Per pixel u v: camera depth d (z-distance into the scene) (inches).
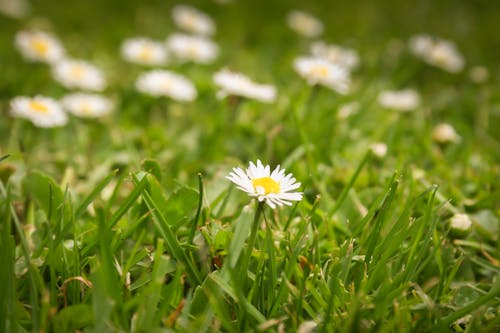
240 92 17.2
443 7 28.7
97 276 10.7
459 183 16.2
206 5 26.8
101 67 21.1
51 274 11.9
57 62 19.8
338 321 12.0
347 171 15.9
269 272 12.7
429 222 14.2
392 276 13.5
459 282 13.8
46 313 10.8
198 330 11.3
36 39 19.6
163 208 13.9
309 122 17.8
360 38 25.3
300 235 13.6
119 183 13.9
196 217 13.4
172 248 12.9
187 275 12.9
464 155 17.3
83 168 16.2
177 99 18.2
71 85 18.8
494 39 26.1
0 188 13.1
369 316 12.1
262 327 11.3
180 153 16.6
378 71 22.5
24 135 17.3
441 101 20.7
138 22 24.7
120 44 23.0
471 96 21.1
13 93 19.3
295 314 11.9
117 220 13.4
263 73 21.6
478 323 12.0
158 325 11.5
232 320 12.6
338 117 18.0
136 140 17.0
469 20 27.8
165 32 24.2
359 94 19.9
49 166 16.3
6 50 21.4
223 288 11.6
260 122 18.5
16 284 12.4
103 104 18.1
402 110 19.3
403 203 15.0
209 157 17.0
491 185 16.0
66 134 17.5
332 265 13.3
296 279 13.0
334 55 21.6
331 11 28.0
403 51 23.6
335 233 14.6
